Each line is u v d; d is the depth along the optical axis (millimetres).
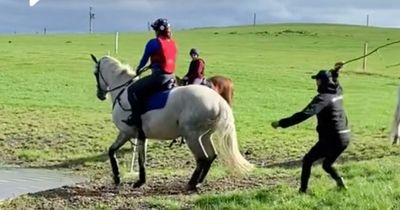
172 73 13445
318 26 137500
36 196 13172
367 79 44344
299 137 23000
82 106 30188
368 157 19062
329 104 11055
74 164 19312
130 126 13586
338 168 14641
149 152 20422
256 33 101562
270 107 31578
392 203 10719
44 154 20750
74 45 69062
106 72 14562
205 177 13867
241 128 24828
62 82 38344
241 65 49156
